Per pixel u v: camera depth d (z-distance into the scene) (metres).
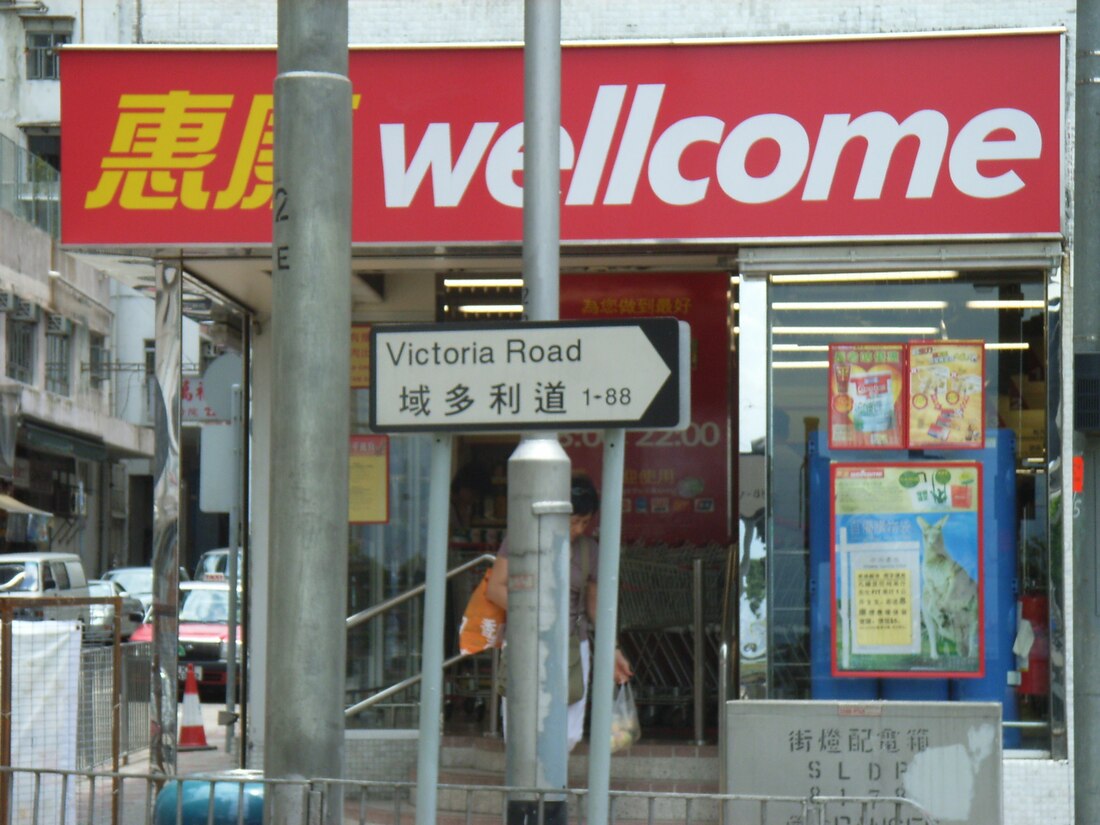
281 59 7.71
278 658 7.45
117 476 62.25
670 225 12.26
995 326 12.41
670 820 9.78
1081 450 9.99
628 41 12.24
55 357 53.00
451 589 14.55
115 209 12.48
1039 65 12.02
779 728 9.14
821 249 12.32
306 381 7.55
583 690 11.63
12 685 10.62
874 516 12.48
